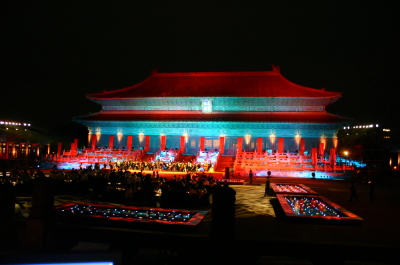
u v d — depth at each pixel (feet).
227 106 261.85
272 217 77.00
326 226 67.77
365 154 256.52
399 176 221.66
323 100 248.93
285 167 196.65
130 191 95.91
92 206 76.69
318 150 245.65
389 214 84.79
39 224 50.03
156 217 68.95
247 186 146.20
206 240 52.90
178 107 266.98
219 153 223.51
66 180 117.91
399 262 50.60
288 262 59.06
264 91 256.11
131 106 273.95
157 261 61.11
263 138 249.34
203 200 89.97
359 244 52.85
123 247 55.47
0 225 53.26
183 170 185.98
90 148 258.16
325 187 149.59
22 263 20.93
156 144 261.85
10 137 290.15
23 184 103.45
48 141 332.39
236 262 52.01
